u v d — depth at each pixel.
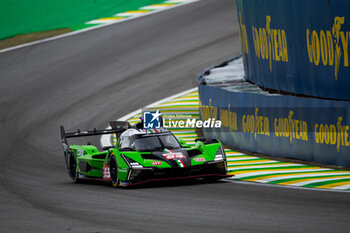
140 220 26.70
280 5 52.34
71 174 44.06
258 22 58.09
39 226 26.48
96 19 121.25
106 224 26.14
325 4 45.00
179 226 25.12
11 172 48.22
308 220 25.41
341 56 44.16
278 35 53.72
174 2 129.00
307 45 48.59
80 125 68.94
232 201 30.67
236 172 41.50
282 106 44.81
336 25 44.06
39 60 100.31
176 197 32.53
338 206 28.33
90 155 41.56
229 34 104.19
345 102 39.38
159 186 36.88
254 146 48.84
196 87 81.25
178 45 101.12
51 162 52.56
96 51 102.25
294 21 50.19
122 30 112.19
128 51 100.75
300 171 40.03
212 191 34.12
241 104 50.25
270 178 38.25
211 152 37.94
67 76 91.44
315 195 31.56
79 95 82.12
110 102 77.62
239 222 25.52
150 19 117.44
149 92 80.69
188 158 36.97
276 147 46.03
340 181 35.62
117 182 37.12
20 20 124.06
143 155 37.34
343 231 23.30
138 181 36.00
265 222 25.33
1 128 69.62
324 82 46.75
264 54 57.59
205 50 97.00
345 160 39.91
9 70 96.81
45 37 112.88
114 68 93.19
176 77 86.25
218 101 54.91
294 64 51.38
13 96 84.44
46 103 79.69
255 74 61.44
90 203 32.09
